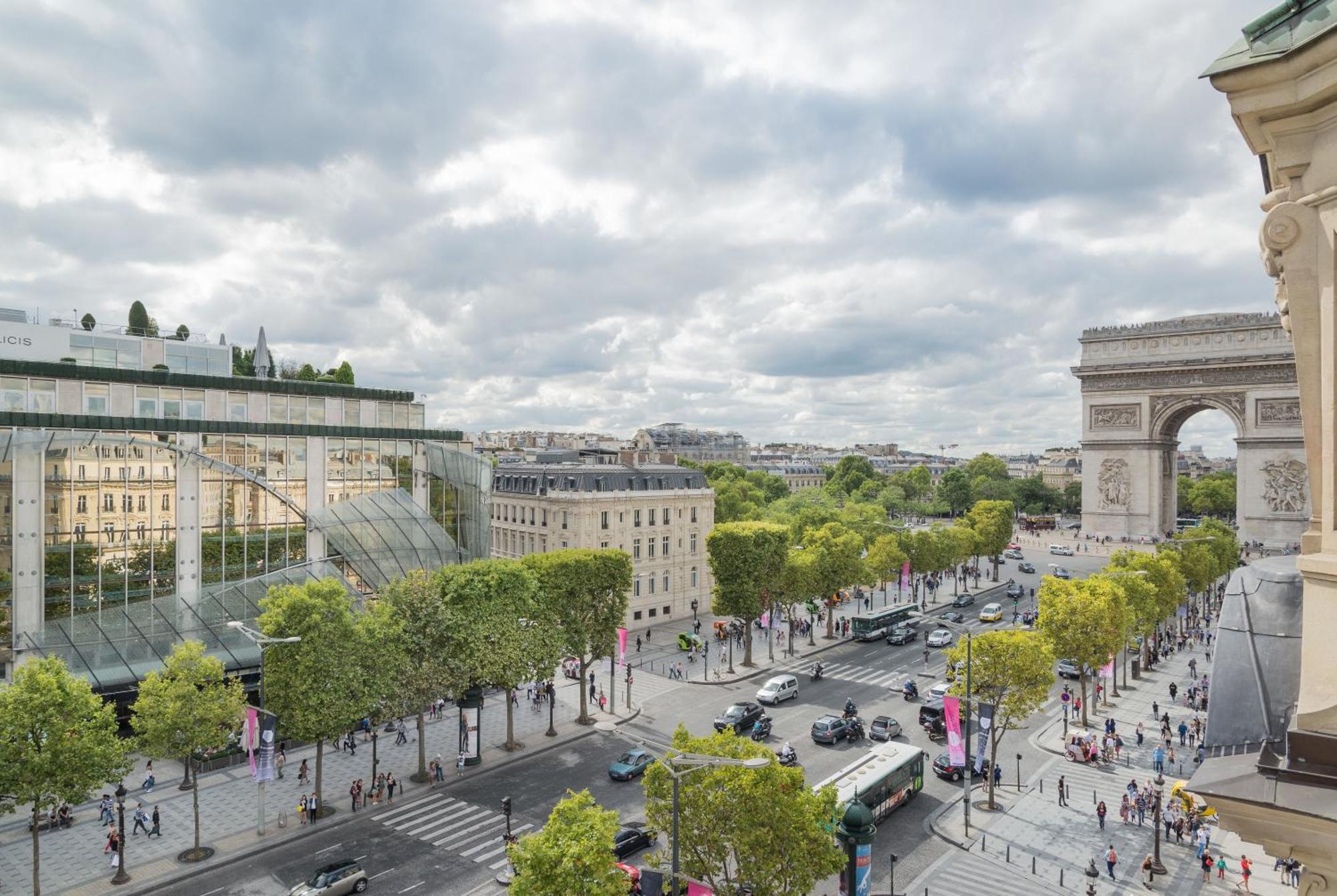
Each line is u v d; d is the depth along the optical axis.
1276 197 10.16
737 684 78.56
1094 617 61.19
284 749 60.78
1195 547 93.69
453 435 86.12
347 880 39.59
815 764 55.94
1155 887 40.91
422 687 52.50
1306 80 9.16
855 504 176.12
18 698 38.19
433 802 51.03
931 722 62.69
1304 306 9.77
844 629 102.12
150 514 63.00
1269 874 42.12
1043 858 44.03
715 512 159.88
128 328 88.88
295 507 71.00
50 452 58.25
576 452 143.62
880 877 41.66
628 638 98.25
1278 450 146.00
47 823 48.22
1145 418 161.50
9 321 75.12
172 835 46.72
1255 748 10.90
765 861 31.16
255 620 63.59
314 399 78.44
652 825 33.53
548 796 51.72
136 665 57.75
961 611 116.12
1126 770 56.72
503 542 113.44
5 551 56.12
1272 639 11.68
